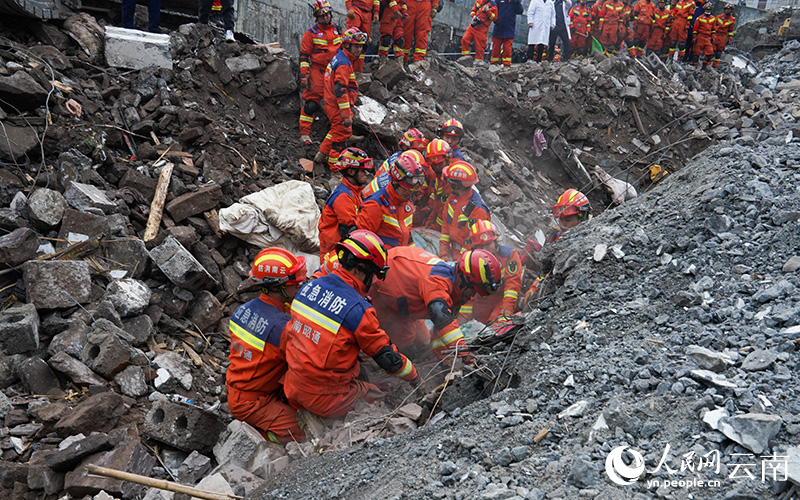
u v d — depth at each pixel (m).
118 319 4.83
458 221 6.02
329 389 3.85
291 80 8.63
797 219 3.86
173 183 6.39
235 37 9.08
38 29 7.40
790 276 3.41
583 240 4.67
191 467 3.70
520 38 21.23
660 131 11.84
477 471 2.55
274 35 13.48
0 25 7.21
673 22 17.59
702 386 2.67
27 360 4.33
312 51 7.91
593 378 3.00
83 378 4.35
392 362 3.82
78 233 5.33
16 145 5.76
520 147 10.51
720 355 2.80
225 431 4.04
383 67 9.49
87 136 6.27
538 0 14.76
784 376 2.60
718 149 5.30
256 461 3.69
